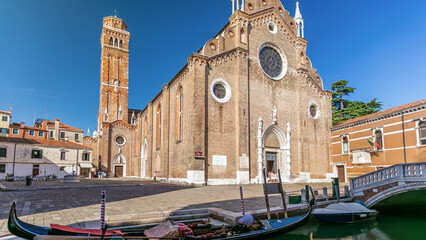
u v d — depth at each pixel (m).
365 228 15.74
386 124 31.22
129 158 62.00
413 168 17.88
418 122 27.64
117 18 73.50
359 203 19.61
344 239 13.51
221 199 19.20
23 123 63.69
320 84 42.16
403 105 32.34
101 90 66.81
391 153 30.31
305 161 37.22
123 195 21.25
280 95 37.50
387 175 19.31
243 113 33.06
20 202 17.44
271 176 34.06
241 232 11.20
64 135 68.88
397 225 16.52
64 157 53.44
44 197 19.95
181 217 14.12
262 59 37.25
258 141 33.94
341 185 32.22
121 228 11.94
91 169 57.50
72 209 15.09
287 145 36.41
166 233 9.74
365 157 33.47
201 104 30.73
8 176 44.00
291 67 39.59
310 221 16.39
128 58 71.50
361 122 34.72
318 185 32.16
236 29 34.88
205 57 31.67
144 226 12.42
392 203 21.41
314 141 38.94
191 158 29.62
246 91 33.81
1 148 46.88
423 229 15.57
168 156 39.44
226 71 33.53
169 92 40.75
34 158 49.97
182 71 34.84
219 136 31.70
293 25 41.50
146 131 54.88
